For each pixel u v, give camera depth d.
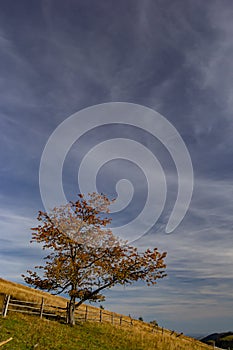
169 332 43.22
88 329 23.91
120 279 23.70
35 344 15.91
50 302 32.69
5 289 31.70
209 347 39.34
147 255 24.47
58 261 23.72
